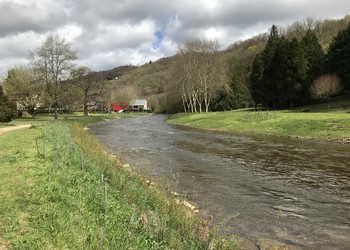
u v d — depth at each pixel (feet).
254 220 39.37
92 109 434.30
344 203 45.62
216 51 274.57
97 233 27.99
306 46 238.48
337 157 78.13
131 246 26.73
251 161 76.23
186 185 54.90
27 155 56.70
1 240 25.89
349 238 34.53
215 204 45.19
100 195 36.40
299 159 77.20
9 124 147.54
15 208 32.01
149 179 49.88
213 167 69.77
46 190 37.22
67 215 30.91
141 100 552.41
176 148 99.55
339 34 215.31
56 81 216.95
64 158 52.11
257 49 360.07
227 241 31.35
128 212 33.50
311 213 41.86
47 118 233.55
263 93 244.83
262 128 140.15
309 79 215.72
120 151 93.09
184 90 289.94
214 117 192.34
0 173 44.62
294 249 32.01
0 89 163.94
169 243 28.35
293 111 192.34
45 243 25.89
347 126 112.57
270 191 51.65
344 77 203.72
